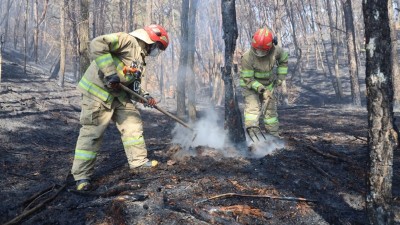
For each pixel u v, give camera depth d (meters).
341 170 3.76
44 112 8.31
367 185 2.21
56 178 3.79
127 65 3.43
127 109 3.60
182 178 3.32
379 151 2.12
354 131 6.50
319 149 4.48
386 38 2.08
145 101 3.59
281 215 2.73
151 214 2.69
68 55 19.38
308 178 3.45
